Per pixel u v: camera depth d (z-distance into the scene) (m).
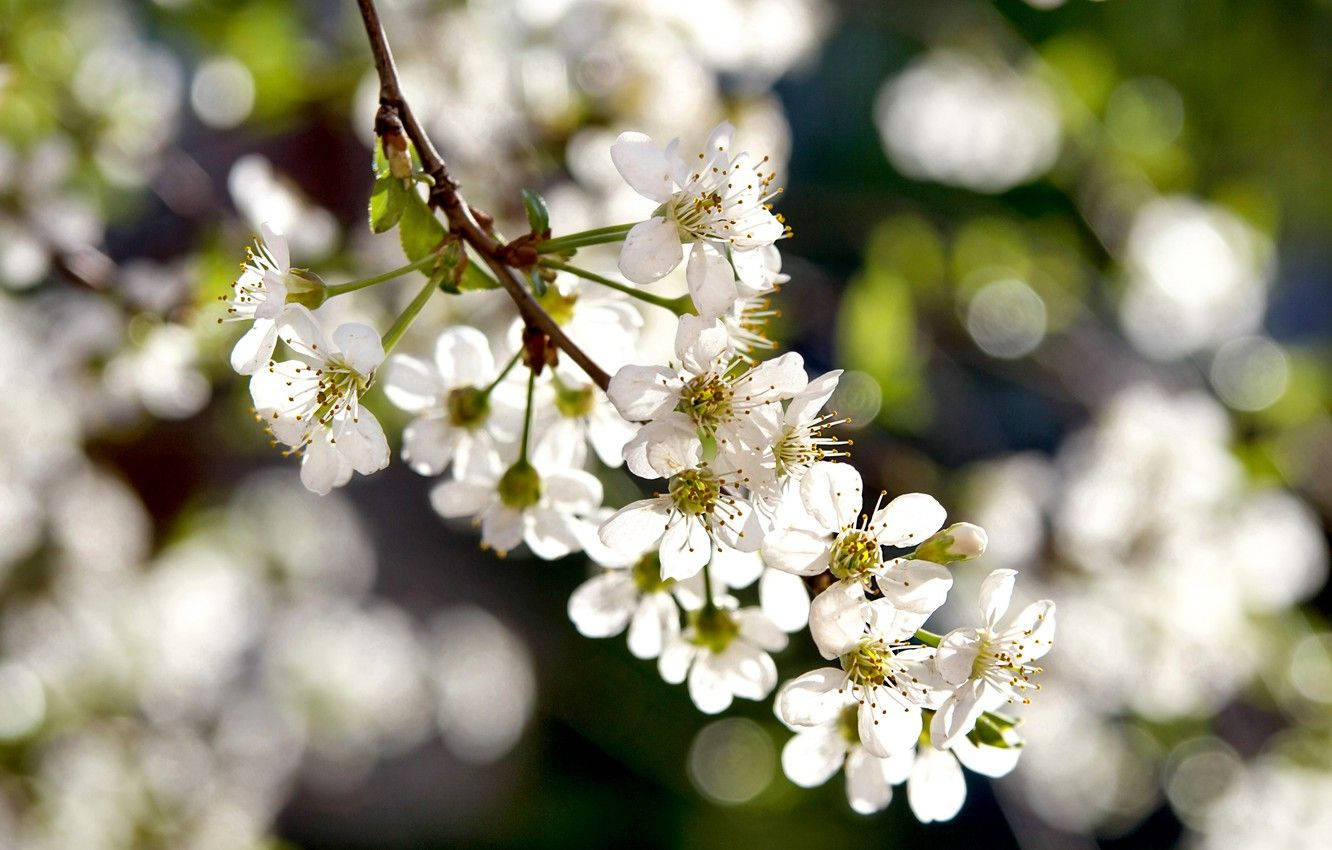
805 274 1.11
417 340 0.82
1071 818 1.15
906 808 1.60
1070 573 1.02
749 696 0.58
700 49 0.85
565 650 1.78
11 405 0.90
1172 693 1.03
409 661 1.45
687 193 0.56
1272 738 1.15
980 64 1.14
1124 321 1.14
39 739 1.05
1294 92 1.56
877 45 1.64
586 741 1.78
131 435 1.01
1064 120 1.11
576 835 1.67
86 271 0.76
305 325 0.55
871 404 0.90
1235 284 1.11
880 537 0.55
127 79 0.86
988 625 0.55
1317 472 1.13
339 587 1.41
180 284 0.75
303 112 0.85
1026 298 1.09
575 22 0.83
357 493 1.78
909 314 0.98
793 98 1.66
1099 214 1.13
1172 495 1.00
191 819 1.10
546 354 0.56
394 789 1.75
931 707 0.55
